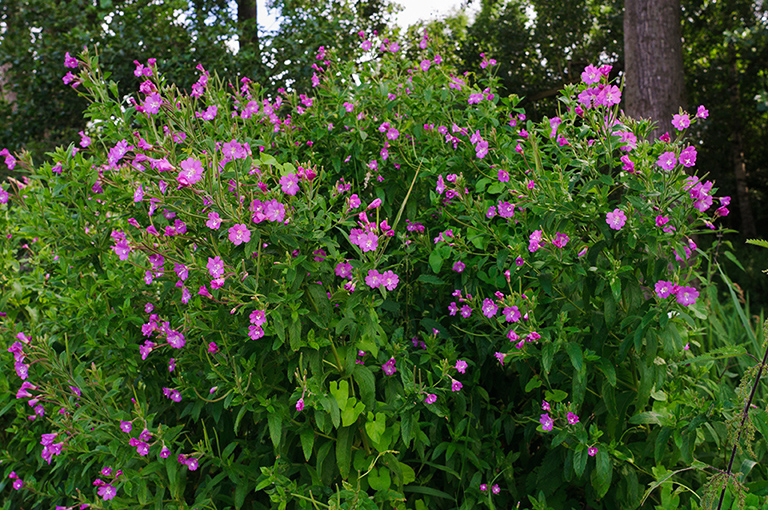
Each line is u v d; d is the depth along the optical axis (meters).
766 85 10.97
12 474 2.90
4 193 2.80
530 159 2.63
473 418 2.62
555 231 2.39
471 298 2.50
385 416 2.24
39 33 7.75
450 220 2.87
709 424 2.36
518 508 2.36
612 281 2.14
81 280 2.72
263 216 2.00
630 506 2.32
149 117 2.32
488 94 3.08
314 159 2.95
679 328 2.52
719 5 12.08
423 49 3.51
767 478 2.43
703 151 13.45
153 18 7.68
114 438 2.30
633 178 2.23
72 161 2.61
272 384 2.26
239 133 2.67
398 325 2.80
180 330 2.47
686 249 2.28
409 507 2.46
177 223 2.22
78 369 2.47
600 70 2.33
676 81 6.05
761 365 1.79
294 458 2.44
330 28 7.96
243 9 10.24
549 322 2.49
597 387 2.39
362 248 2.19
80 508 2.53
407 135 3.04
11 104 8.00
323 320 2.14
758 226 14.27
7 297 3.09
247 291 2.15
